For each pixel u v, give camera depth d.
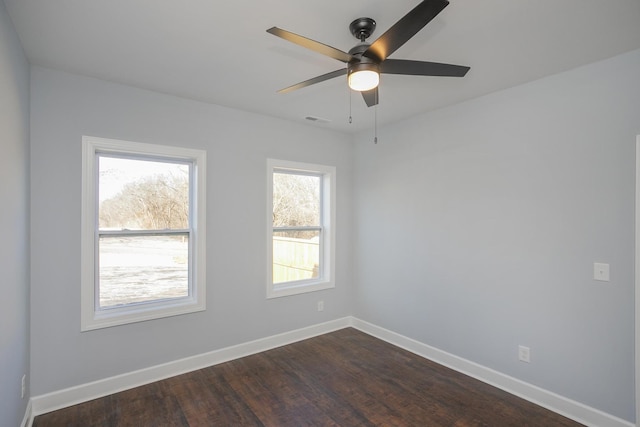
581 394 2.46
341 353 3.63
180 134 3.15
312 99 3.21
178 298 3.27
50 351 2.56
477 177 3.11
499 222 2.94
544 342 2.66
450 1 1.71
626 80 2.27
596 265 2.39
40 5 1.76
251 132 3.61
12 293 1.97
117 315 2.84
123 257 2.99
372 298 4.21
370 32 1.93
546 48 2.21
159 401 2.68
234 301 3.50
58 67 2.52
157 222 3.15
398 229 3.88
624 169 2.27
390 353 3.64
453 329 3.30
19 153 2.14
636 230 2.18
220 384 2.96
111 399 2.71
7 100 1.85
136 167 3.05
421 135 3.62
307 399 2.73
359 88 1.87
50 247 2.56
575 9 1.78
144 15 1.86
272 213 3.77
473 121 3.14
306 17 1.87
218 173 3.39
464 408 2.62
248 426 2.38
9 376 1.91
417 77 2.65
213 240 3.37
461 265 3.24
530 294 2.74
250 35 2.07
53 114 2.57
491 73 2.58
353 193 4.49
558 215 2.59
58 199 2.59
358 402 2.69
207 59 2.39
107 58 2.38
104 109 2.77
